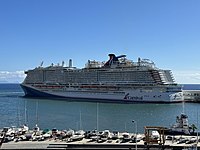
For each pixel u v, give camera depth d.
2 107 160.88
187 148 61.31
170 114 133.00
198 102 197.38
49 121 111.38
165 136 72.50
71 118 118.44
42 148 64.00
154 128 69.06
